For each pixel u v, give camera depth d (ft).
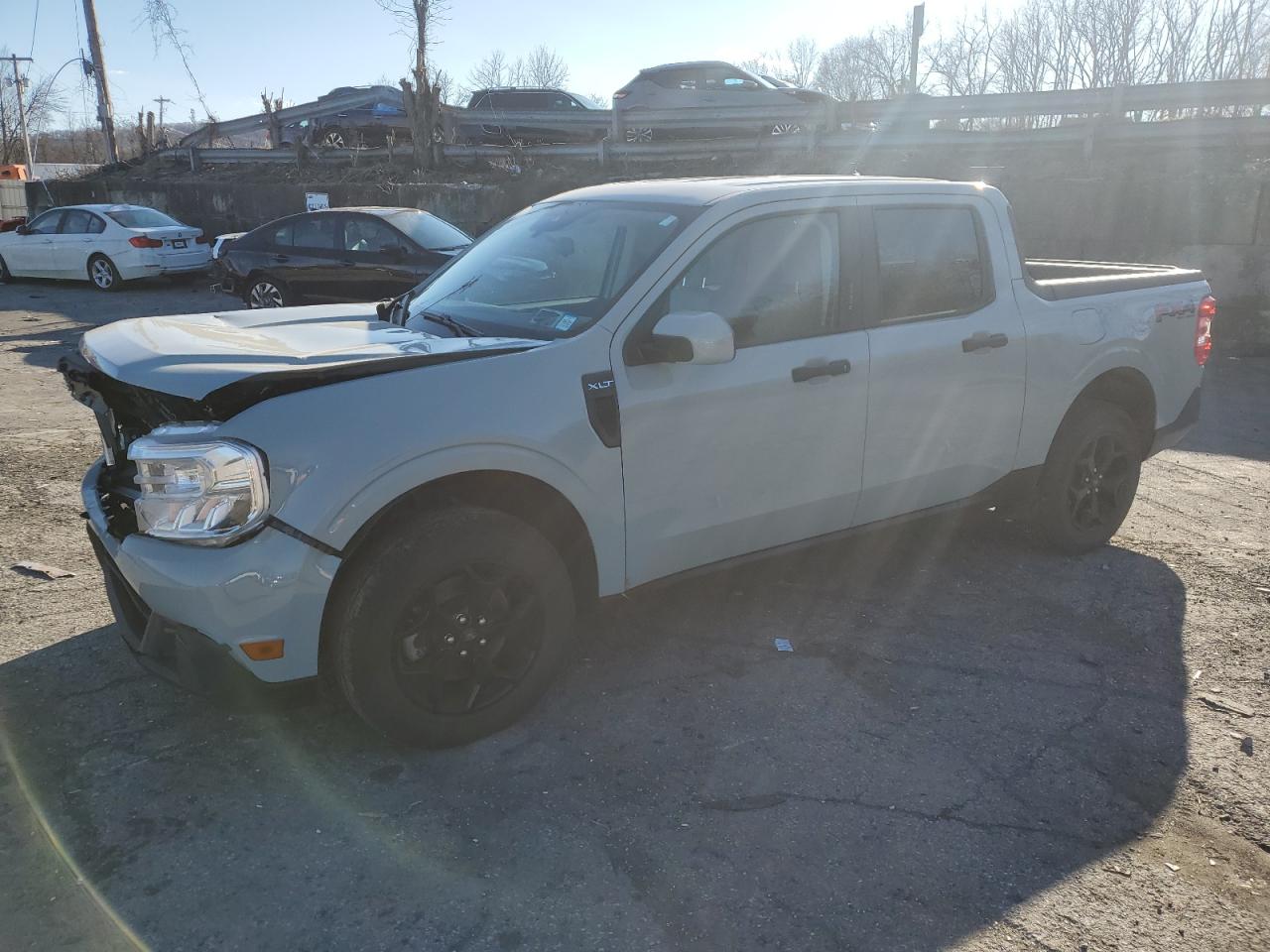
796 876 8.55
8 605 13.71
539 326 11.27
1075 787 9.95
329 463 9.04
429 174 59.11
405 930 7.84
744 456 11.76
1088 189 37.88
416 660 9.89
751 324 11.83
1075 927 8.02
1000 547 16.56
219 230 64.90
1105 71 60.18
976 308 13.93
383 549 9.45
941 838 9.11
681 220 11.68
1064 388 14.88
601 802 9.55
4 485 19.25
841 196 12.74
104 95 78.43
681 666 12.34
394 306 13.61
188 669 9.43
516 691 10.59
